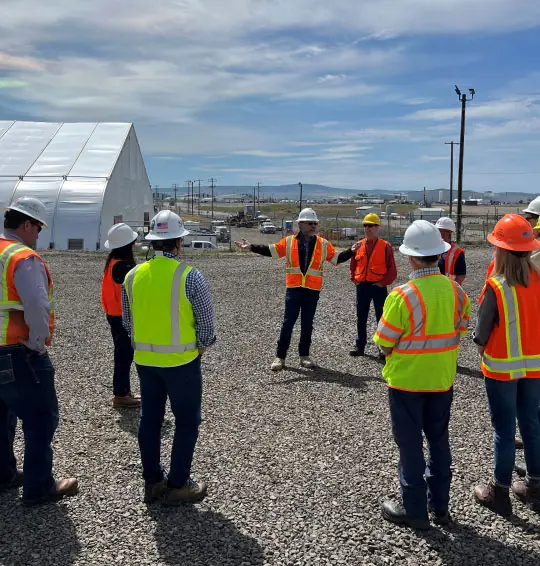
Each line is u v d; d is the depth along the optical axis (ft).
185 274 12.70
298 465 15.21
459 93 111.86
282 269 62.44
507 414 12.47
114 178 111.04
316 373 24.04
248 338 30.53
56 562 11.03
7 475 13.89
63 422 18.42
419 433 12.19
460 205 114.11
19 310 12.18
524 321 12.25
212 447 16.38
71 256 76.13
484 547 11.54
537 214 16.88
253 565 10.95
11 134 122.21
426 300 11.83
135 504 13.24
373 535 11.96
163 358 12.63
